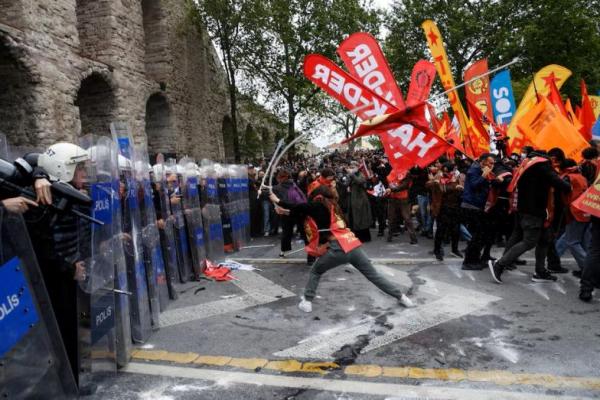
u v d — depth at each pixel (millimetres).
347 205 10156
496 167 6086
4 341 2158
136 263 3980
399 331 4062
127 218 3918
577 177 5441
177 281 6020
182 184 6191
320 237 4676
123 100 14766
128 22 15328
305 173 11344
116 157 3535
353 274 6301
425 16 24688
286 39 19906
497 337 3854
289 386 3125
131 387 3172
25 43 10523
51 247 2838
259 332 4195
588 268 4719
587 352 3506
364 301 5023
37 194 2475
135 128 15523
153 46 18188
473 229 6316
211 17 19719
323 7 20922
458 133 10945
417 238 9430
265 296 5371
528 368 3262
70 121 12039
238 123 26359
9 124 10961
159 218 5250
